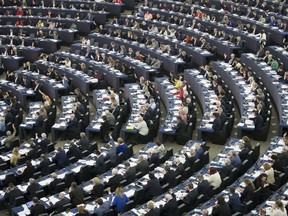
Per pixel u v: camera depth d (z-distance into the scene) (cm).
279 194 2823
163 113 4453
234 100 4397
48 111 4319
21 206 2983
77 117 4150
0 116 4394
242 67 4591
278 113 4116
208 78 4581
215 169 2980
